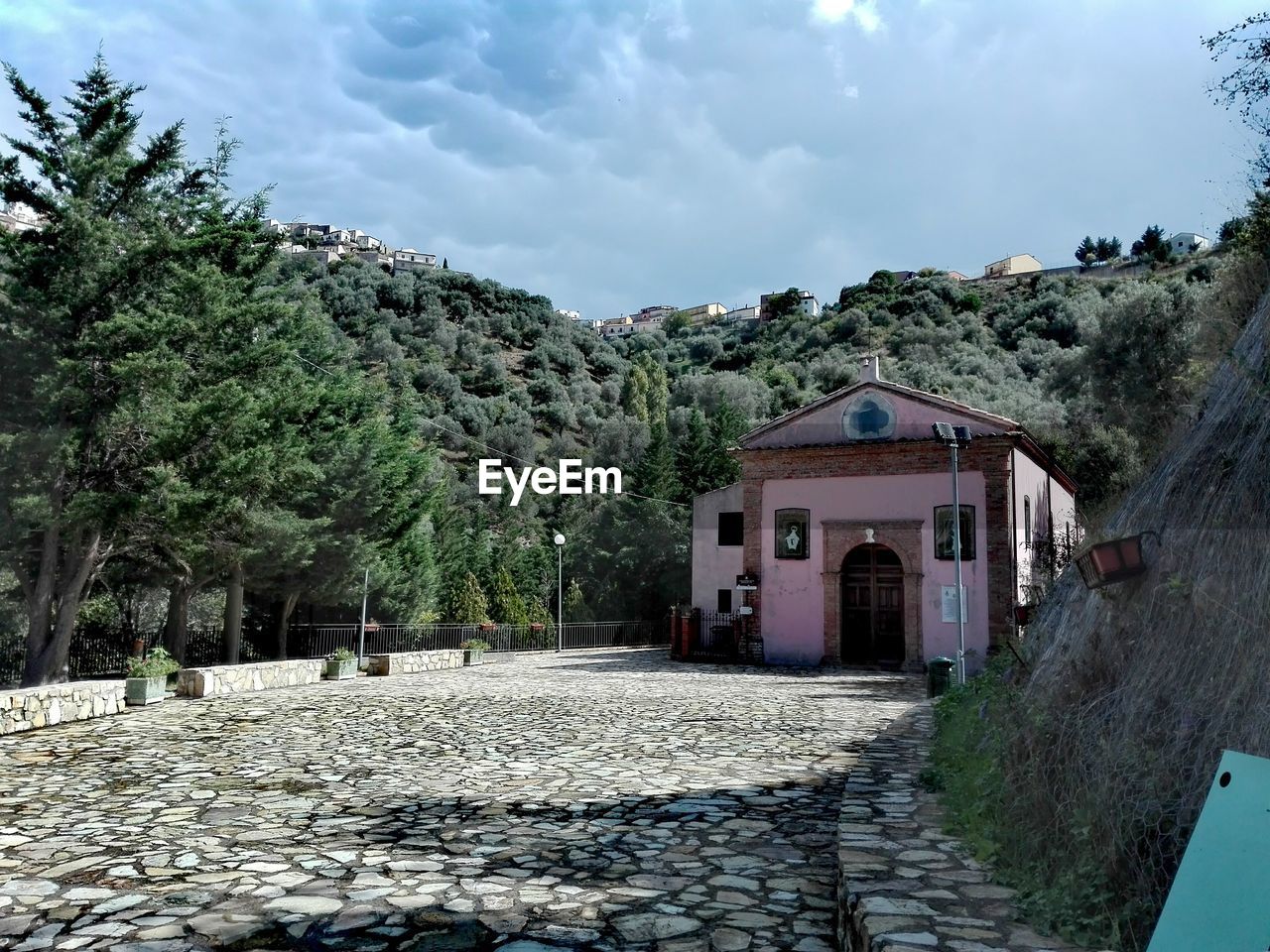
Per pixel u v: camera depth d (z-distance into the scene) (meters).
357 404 29.14
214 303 20.58
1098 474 33.19
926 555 26.34
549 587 48.12
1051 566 25.23
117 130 19.75
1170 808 3.63
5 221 23.12
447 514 43.22
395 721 14.20
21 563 19.12
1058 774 4.57
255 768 9.88
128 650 23.95
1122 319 33.22
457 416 71.00
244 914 4.96
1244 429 4.80
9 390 18.25
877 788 7.25
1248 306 8.62
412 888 5.46
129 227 21.28
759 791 8.46
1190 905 2.54
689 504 50.03
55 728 13.26
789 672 25.39
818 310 128.38
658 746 11.42
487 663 29.77
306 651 30.20
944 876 4.49
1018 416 41.16
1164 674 4.25
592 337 112.75
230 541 22.34
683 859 6.14
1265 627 3.81
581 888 5.48
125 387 18.38
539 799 8.12
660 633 44.75
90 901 5.20
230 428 20.05
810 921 4.89
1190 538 4.61
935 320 84.25
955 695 11.66
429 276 110.69
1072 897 3.66
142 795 8.36
